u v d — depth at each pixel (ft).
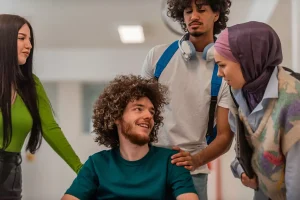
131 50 18.24
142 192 4.76
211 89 5.60
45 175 17.72
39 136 5.82
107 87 5.16
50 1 12.76
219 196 16.28
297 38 10.24
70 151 5.92
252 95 4.79
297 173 4.44
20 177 5.54
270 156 4.66
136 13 13.65
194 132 5.64
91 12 13.58
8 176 5.29
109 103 4.98
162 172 4.89
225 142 5.57
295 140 4.43
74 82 18.44
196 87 5.65
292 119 4.42
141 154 5.01
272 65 4.64
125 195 4.78
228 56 4.57
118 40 16.72
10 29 5.35
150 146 5.16
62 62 18.29
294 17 10.36
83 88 18.54
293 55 10.52
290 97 4.45
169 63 5.76
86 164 5.13
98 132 5.20
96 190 4.99
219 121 5.63
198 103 5.65
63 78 18.24
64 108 18.38
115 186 4.84
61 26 14.89
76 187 4.99
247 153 4.95
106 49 18.25
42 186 17.67
